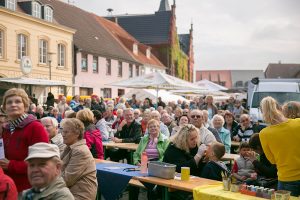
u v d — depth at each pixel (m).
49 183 2.94
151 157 7.75
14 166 4.02
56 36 30.22
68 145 4.74
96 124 10.88
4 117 4.31
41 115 14.35
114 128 12.88
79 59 33.84
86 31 39.19
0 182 2.95
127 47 48.44
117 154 10.43
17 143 4.17
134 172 6.26
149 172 6.00
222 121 9.14
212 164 6.12
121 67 42.38
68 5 41.38
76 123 4.68
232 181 5.14
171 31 60.84
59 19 35.56
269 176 5.99
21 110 4.21
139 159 7.85
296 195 4.71
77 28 37.53
